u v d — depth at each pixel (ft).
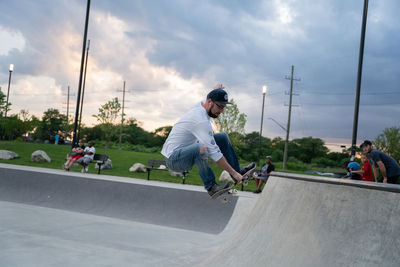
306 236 7.13
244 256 8.66
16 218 18.49
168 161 9.50
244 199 21.17
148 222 21.63
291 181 8.83
